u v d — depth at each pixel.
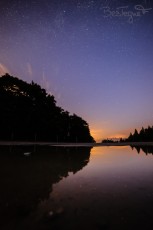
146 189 2.51
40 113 26.31
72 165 4.79
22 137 23.59
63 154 7.95
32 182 2.95
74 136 37.00
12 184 2.82
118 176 3.41
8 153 7.74
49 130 28.19
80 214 1.73
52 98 31.27
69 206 1.92
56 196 2.24
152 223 1.57
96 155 7.62
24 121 23.25
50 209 1.85
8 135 22.05
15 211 1.81
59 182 2.94
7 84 24.30
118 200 2.09
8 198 2.17
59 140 30.81
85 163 5.18
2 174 3.62
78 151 9.86
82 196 2.23
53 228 1.49
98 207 1.89
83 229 1.48
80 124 40.59
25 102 24.55
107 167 4.48
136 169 4.18
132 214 1.73
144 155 7.54
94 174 3.62
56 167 4.47
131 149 11.64
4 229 1.49
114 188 2.57
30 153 7.98
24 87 26.12
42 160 5.76
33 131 24.86
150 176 3.38
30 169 4.17
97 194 2.31
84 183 2.88
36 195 2.28
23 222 1.59
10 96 23.19
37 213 1.76
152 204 1.96
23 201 2.08
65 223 1.57
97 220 1.62
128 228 1.49
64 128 34.09
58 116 32.22
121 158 6.46
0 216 1.71
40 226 1.52
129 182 2.92
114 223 1.57
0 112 21.56
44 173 3.71
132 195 2.25
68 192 2.39
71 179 3.17
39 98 27.91
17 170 4.04
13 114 22.17
